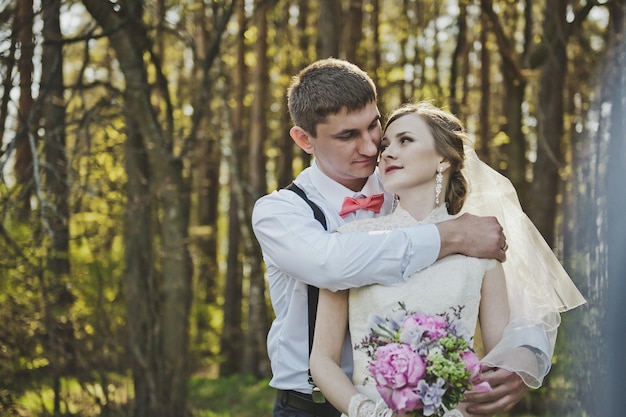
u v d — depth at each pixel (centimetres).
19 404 660
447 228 232
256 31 1201
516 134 925
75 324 691
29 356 665
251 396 1061
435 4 1036
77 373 687
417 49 1036
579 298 257
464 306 227
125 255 714
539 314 246
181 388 729
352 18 996
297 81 267
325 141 257
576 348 384
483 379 225
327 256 234
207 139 1124
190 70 1157
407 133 240
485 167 257
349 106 252
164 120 784
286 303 270
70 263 697
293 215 252
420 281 229
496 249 233
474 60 1323
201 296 1354
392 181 242
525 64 877
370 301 233
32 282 655
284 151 1283
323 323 240
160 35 793
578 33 792
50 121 671
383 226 244
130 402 707
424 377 204
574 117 791
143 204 707
